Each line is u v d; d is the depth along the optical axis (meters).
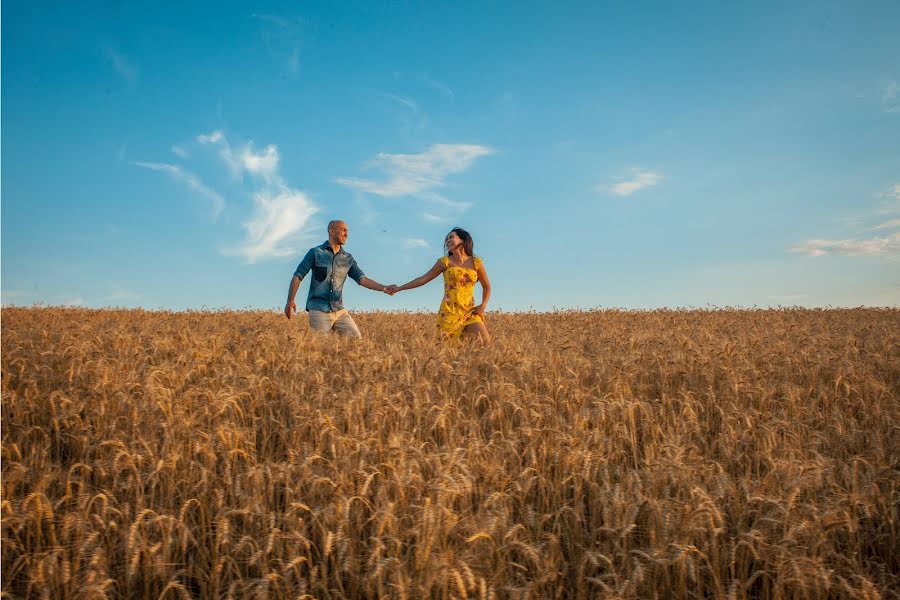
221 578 3.42
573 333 11.73
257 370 6.68
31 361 6.66
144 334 9.38
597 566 3.50
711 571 3.21
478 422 5.32
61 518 3.58
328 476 3.95
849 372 7.28
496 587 3.09
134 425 4.71
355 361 6.94
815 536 3.43
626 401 5.68
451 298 9.23
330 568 3.52
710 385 6.74
